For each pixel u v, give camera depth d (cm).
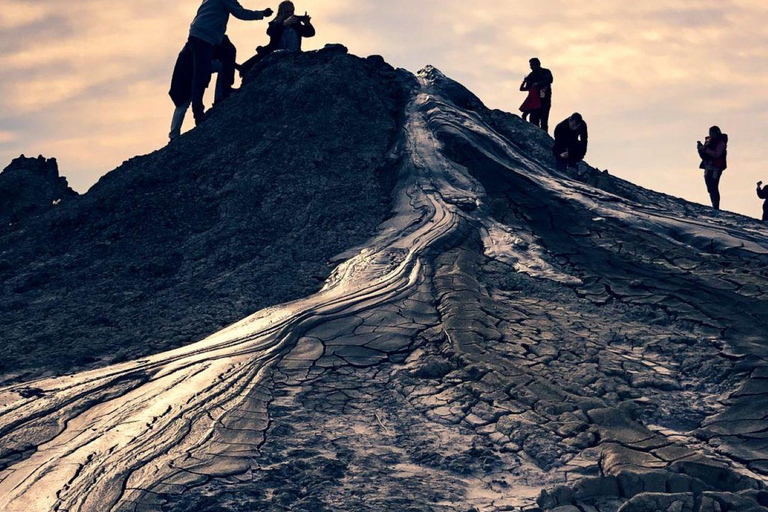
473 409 761
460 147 1561
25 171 1953
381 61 1906
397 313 989
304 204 1388
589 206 1386
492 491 622
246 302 1082
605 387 809
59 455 667
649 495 588
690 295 1047
